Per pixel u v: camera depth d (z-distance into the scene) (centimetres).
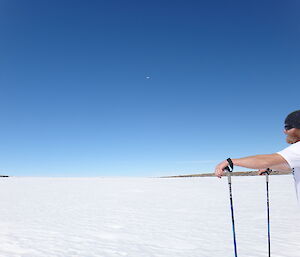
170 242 505
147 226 649
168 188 1766
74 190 1697
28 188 1848
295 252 423
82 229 620
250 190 1519
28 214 834
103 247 474
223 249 455
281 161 145
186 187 1816
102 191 1620
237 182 2091
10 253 439
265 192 1395
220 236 545
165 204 1043
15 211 893
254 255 416
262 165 146
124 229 618
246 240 508
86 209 928
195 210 891
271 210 856
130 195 1388
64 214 830
